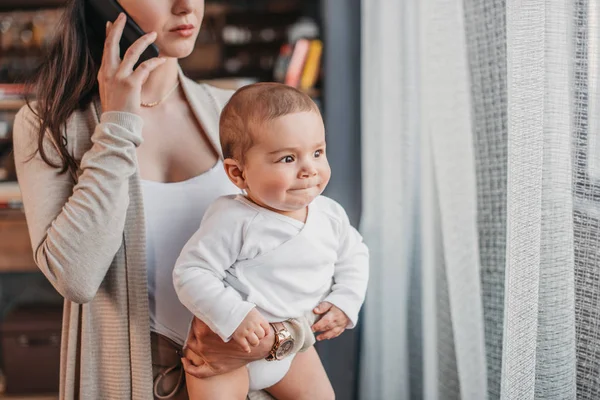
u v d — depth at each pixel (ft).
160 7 3.22
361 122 6.96
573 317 3.15
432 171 4.78
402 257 5.70
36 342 7.75
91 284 2.97
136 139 2.99
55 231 2.93
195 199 3.45
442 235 4.81
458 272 4.21
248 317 2.88
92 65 3.30
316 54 8.08
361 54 6.90
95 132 2.99
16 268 7.78
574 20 3.06
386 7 5.55
